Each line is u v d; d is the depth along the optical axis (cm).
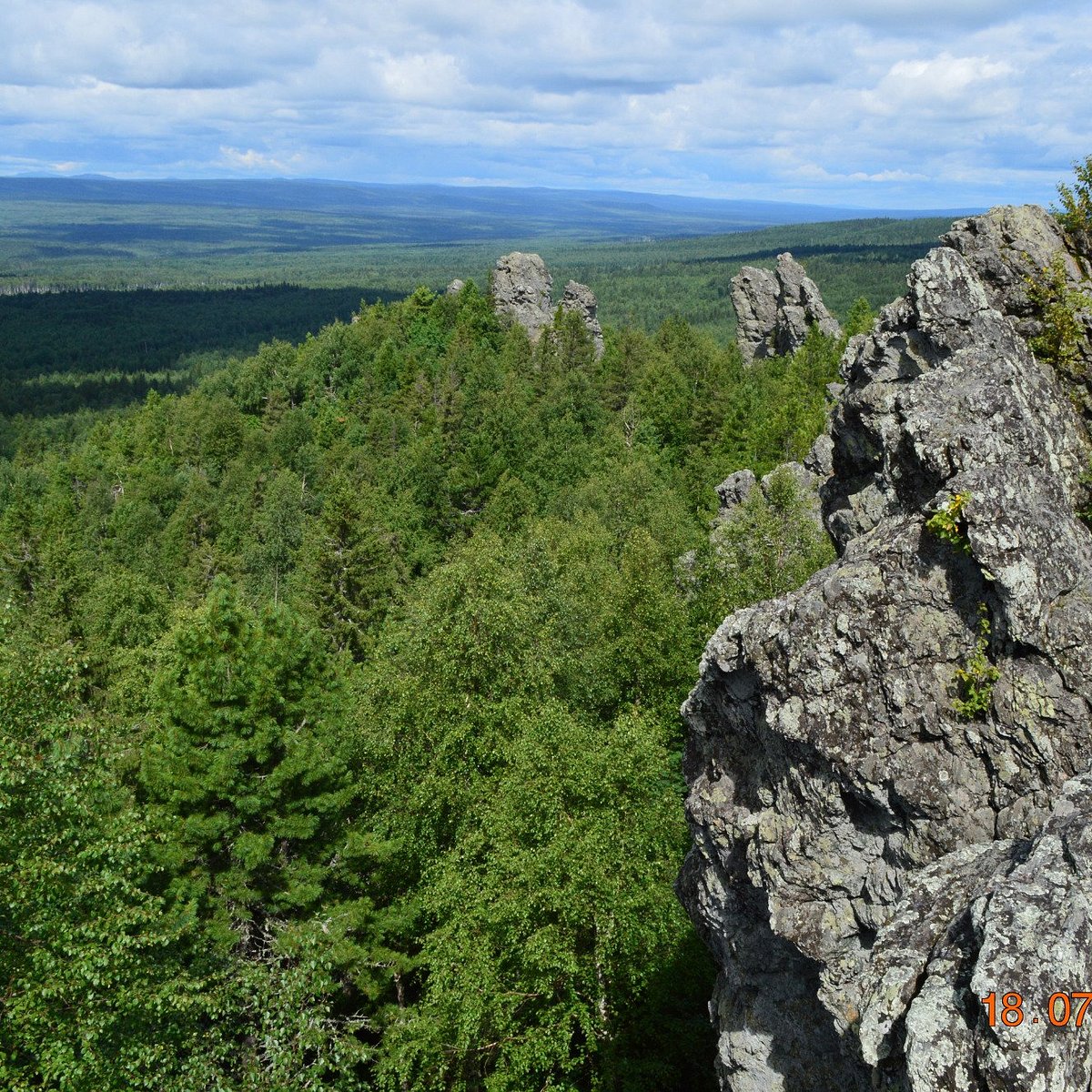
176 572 9138
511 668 3266
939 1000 1034
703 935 1853
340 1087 2178
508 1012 2342
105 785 2138
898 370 2128
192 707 2619
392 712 3180
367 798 3203
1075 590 1375
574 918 2216
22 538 7688
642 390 11650
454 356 13475
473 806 2767
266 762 2667
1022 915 1023
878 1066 1112
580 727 2597
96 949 1648
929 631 1429
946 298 2062
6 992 1645
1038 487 1538
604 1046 2509
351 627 6069
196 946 2245
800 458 7219
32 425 19650
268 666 2806
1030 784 1315
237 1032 2147
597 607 4578
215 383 17650
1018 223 2220
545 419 11294
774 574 4016
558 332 14050
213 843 2556
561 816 2377
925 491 1627
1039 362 2058
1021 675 1345
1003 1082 936
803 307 12100
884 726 1419
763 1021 1647
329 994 2653
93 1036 1595
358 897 2959
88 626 6122
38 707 1891
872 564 1497
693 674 3994
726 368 11738
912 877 1288
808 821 1490
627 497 7894
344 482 6362
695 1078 2566
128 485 11944
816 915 1470
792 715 1472
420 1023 2409
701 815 1706
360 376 14612
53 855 1747
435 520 9581
